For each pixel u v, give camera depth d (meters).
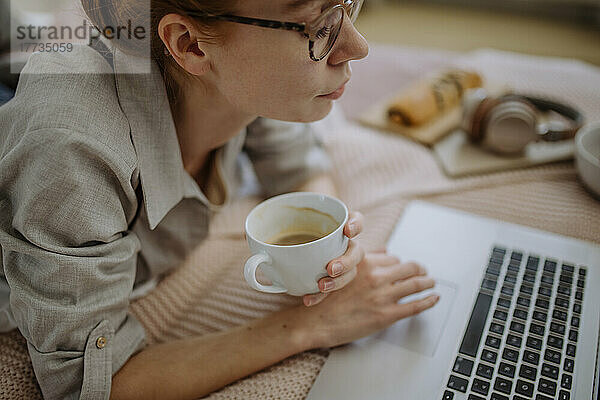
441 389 0.59
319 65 0.58
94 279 0.58
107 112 0.60
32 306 0.57
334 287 0.61
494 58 1.32
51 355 0.58
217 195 0.86
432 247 0.78
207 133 0.75
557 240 0.78
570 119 1.02
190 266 0.80
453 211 0.85
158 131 0.65
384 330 0.66
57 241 0.58
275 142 0.89
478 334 0.64
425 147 1.03
